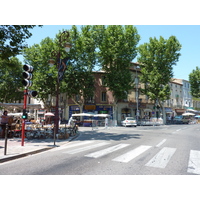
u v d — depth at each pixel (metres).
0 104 15.44
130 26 29.19
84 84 28.92
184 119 36.75
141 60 36.12
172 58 34.03
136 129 20.08
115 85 28.30
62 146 8.70
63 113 34.81
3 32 9.88
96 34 28.89
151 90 35.00
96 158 5.98
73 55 26.80
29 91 8.37
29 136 10.91
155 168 4.82
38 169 4.83
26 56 30.52
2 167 5.12
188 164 5.21
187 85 53.84
